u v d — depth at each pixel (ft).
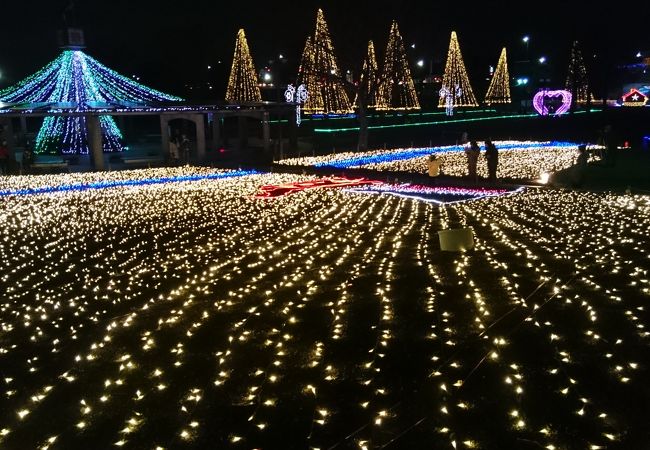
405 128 172.65
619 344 23.06
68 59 105.40
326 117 174.50
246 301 30.30
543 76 264.11
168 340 25.66
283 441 17.56
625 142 109.29
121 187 76.48
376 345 23.99
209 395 20.62
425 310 27.68
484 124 183.73
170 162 106.22
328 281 32.94
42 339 26.50
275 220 52.03
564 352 22.21
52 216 57.16
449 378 20.92
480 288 30.63
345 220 50.90
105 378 22.35
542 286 30.55
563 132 164.04
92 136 97.76
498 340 23.72
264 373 22.07
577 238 41.29
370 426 18.08
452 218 50.47
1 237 48.37
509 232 43.98
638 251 37.04
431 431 17.67
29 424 19.29
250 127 179.83
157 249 42.73
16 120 171.01
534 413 18.37
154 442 17.88
